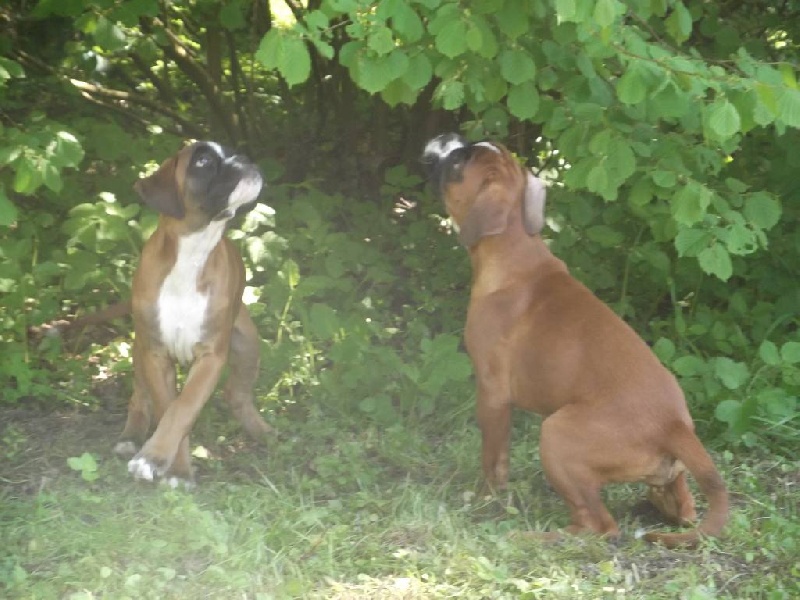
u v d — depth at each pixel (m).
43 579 5.14
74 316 8.71
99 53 11.12
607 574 5.34
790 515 6.20
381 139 11.15
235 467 6.73
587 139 6.46
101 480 6.28
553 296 6.15
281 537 5.57
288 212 9.48
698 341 8.32
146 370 6.46
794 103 5.63
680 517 5.96
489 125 7.64
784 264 8.58
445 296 9.36
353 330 7.79
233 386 7.06
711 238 6.51
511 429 6.70
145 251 6.36
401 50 5.94
